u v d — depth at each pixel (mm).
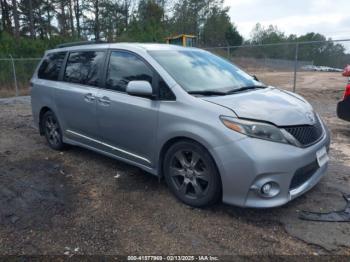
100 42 4609
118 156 4074
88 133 4434
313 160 3072
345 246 2637
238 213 3152
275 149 2812
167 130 3301
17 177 4191
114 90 3959
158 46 4027
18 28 32219
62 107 4770
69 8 39219
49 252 2660
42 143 5742
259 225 2959
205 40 60719
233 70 4234
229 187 2934
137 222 3064
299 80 20125
